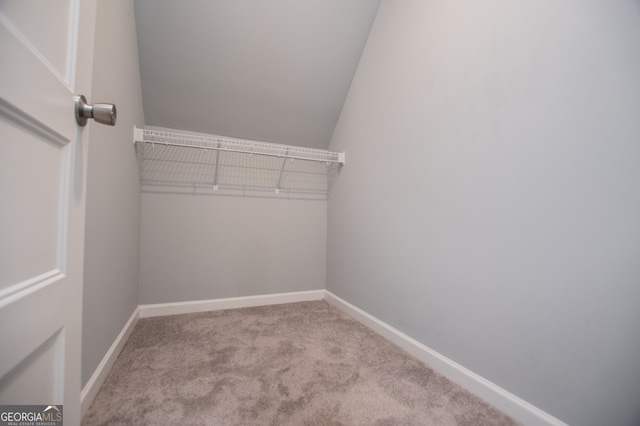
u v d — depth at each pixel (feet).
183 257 7.46
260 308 7.95
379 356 5.27
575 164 3.15
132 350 5.29
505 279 3.83
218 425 3.48
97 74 3.70
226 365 4.85
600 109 2.96
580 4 3.13
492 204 4.02
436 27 5.08
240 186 8.10
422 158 5.31
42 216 1.59
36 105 1.45
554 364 3.31
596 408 2.97
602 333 2.93
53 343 1.73
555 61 3.34
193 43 6.23
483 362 4.09
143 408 3.73
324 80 7.64
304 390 4.20
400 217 5.83
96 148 3.83
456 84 4.64
